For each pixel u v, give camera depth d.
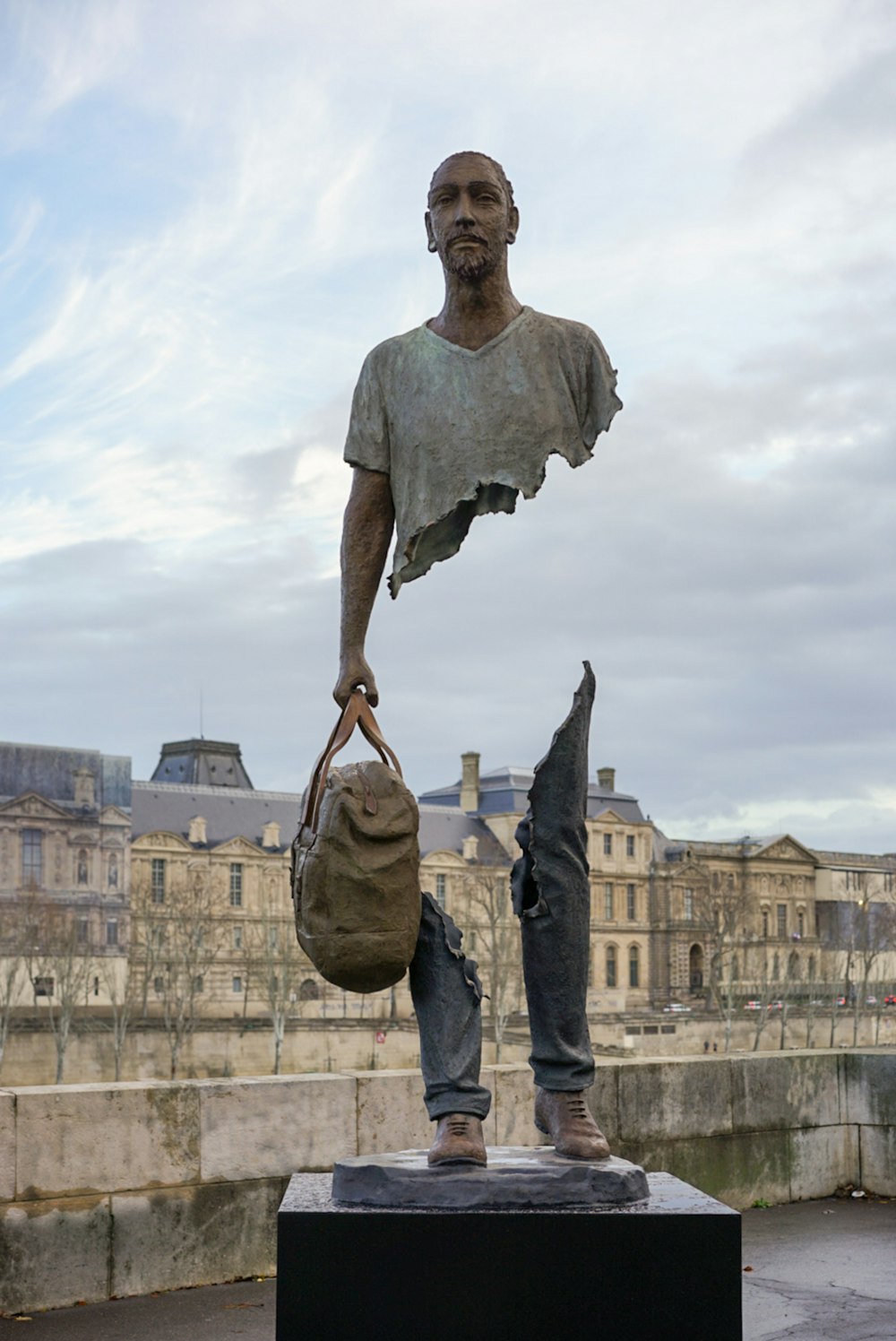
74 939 88.56
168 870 107.50
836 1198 9.95
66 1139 7.58
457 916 111.88
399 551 5.04
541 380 5.03
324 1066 78.38
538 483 4.97
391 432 5.12
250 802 115.19
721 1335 4.41
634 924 130.12
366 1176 4.62
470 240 4.98
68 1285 7.51
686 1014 98.62
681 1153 9.35
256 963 95.44
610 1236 4.43
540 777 4.99
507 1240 4.44
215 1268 7.96
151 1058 74.88
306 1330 4.42
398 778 4.75
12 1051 72.12
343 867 4.65
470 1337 4.42
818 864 148.88
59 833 101.94
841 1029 101.44
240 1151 8.09
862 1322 6.49
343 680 5.05
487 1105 4.83
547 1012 5.01
